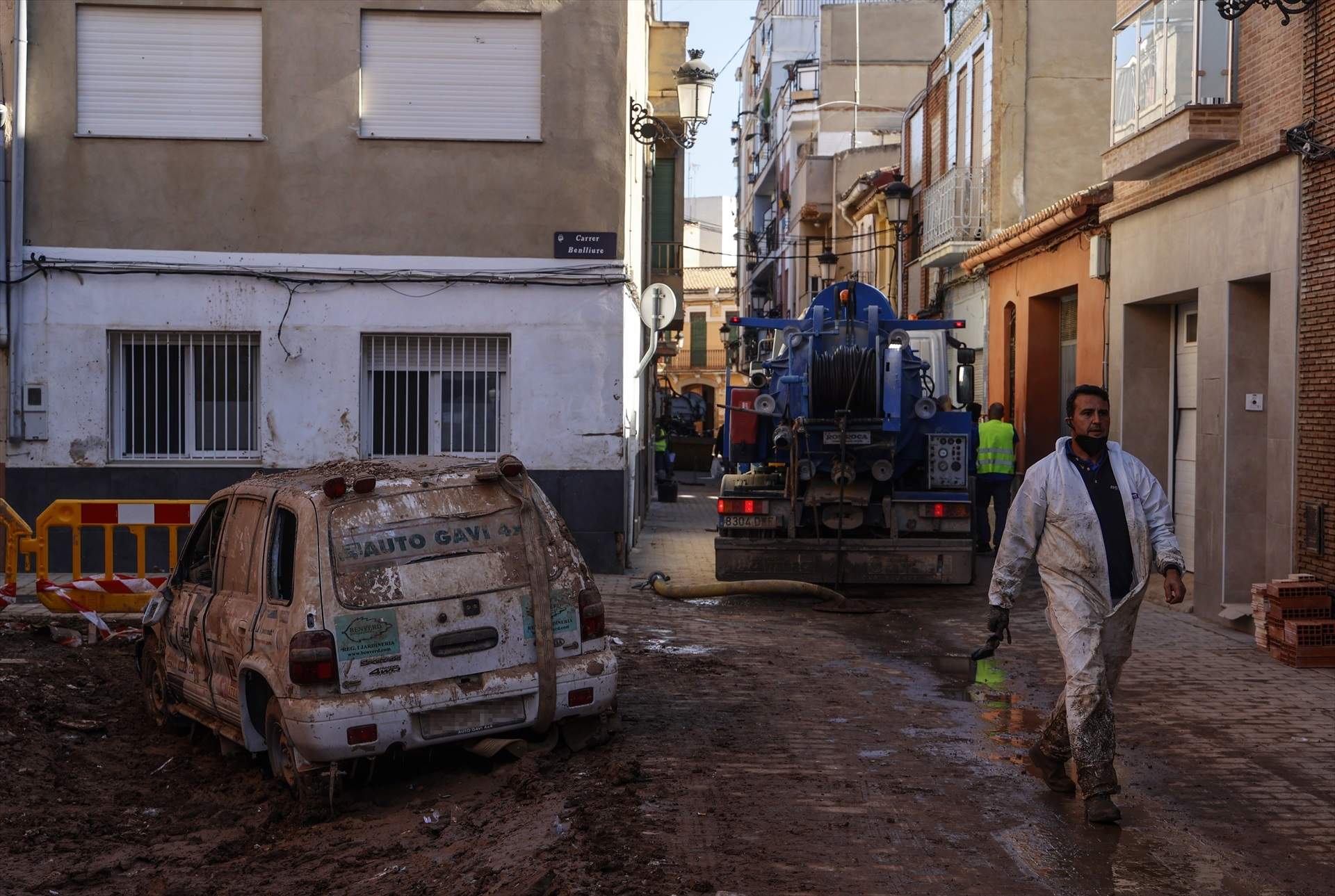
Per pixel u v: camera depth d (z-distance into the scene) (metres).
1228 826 5.96
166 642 8.14
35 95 14.88
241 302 14.98
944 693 8.83
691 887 5.10
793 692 8.86
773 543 13.60
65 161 14.91
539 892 5.02
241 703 7.04
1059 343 19.78
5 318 14.75
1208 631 11.31
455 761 7.21
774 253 53.09
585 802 6.20
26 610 12.36
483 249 15.13
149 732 8.38
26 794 6.99
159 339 15.13
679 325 26.86
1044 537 6.16
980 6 23.67
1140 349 14.77
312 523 6.66
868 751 7.25
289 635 6.52
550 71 15.10
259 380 15.09
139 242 14.95
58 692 9.04
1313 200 10.38
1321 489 10.18
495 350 15.31
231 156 14.98
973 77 24.36
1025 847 5.63
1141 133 12.73
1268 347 11.52
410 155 15.07
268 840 6.35
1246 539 11.80
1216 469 12.02
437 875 5.55
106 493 14.99
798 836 5.75
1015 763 6.99
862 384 13.38
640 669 9.61
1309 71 10.29
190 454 15.20
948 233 23.66
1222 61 11.77
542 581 6.99
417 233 15.09
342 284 15.02
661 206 26.27
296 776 6.58
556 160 15.13
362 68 15.08
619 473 15.17
